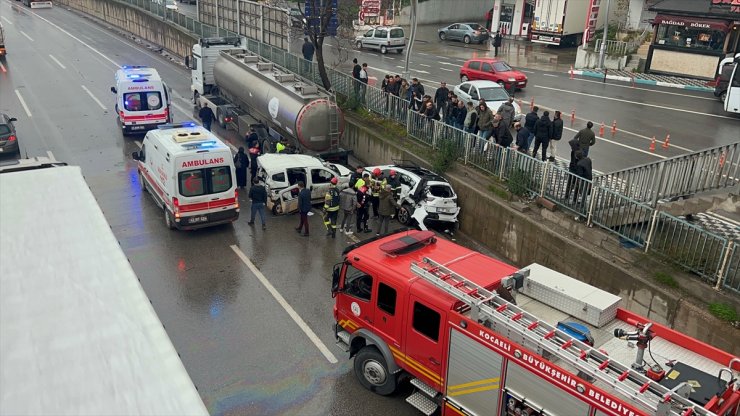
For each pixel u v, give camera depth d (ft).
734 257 35.22
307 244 50.96
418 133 64.18
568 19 131.75
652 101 87.92
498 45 122.62
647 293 37.68
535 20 134.72
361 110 74.69
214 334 37.86
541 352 24.16
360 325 32.12
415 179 54.24
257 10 104.73
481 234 52.54
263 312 40.47
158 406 11.41
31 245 17.85
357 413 31.30
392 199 51.31
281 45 99.86
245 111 78.02
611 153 64.18
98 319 14.14
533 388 24.17
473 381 26.58
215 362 35.14
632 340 23.81
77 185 22.95
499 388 25.50
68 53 127.54
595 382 22.76
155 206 57.21
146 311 14.56
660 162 43.37
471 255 31.76
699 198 42.86
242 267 46.57
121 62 121.49
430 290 28.17
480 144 55.11
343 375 34.32
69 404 11.31
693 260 37.35
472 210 53.16
